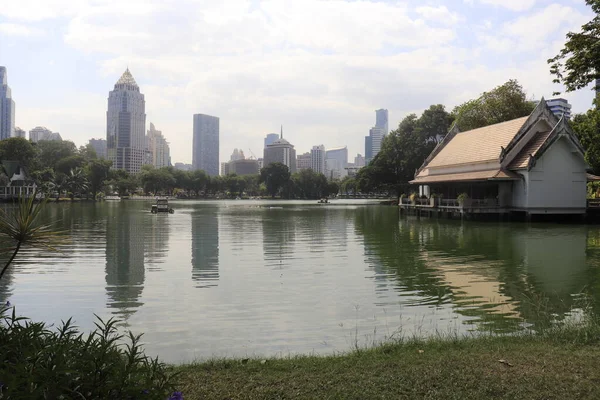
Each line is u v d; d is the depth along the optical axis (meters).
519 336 8.24
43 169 110.94
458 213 45.75
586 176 42.41
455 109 77.81
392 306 11.65
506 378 5.92
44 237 5.14
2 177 91.31
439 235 29.97
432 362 6.55
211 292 13.27
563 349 7.20
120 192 129.12
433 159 57.31
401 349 7.45
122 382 3.79
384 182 89.94
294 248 23.45
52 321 10.36
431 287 13.92
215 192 172.88
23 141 105.81
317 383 5.81
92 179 111.56
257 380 5.93
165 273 16.33
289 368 6.44
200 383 5.82
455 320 10.27
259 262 18.91
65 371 3.58
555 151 41.62
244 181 171.00
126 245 24.62
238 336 9.28
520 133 43.75
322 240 27.14
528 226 37.06
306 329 9.73
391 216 52.41
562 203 41.81
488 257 20.09
